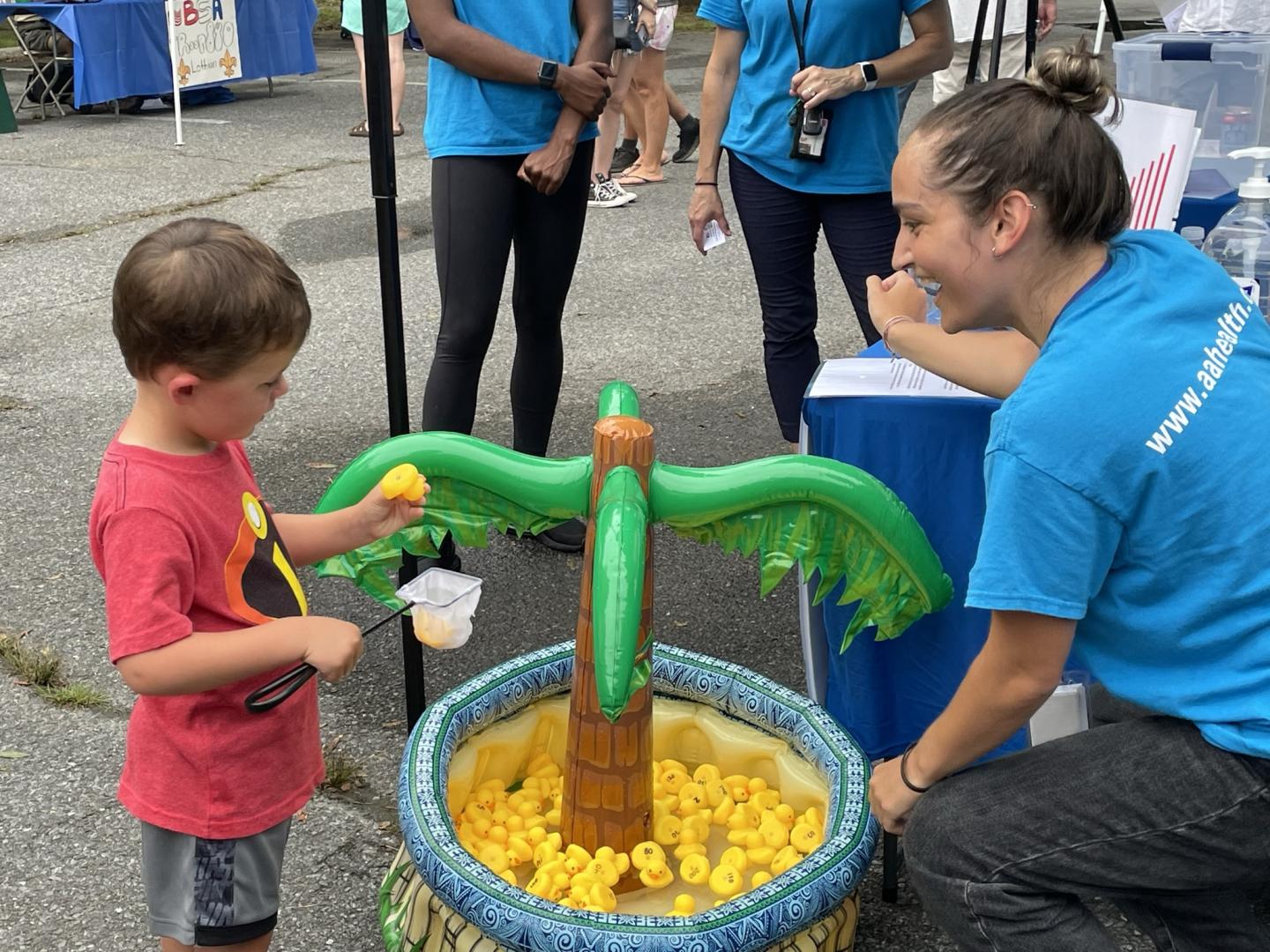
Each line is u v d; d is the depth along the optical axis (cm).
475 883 185
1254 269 263
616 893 217
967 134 156
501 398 466
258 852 176
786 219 344
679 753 247
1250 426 152
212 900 173
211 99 1048
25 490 391
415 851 193
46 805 253
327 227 682
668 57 1333
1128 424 149
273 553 176
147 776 171
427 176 793
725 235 366
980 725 165
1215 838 158
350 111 1015
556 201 319
